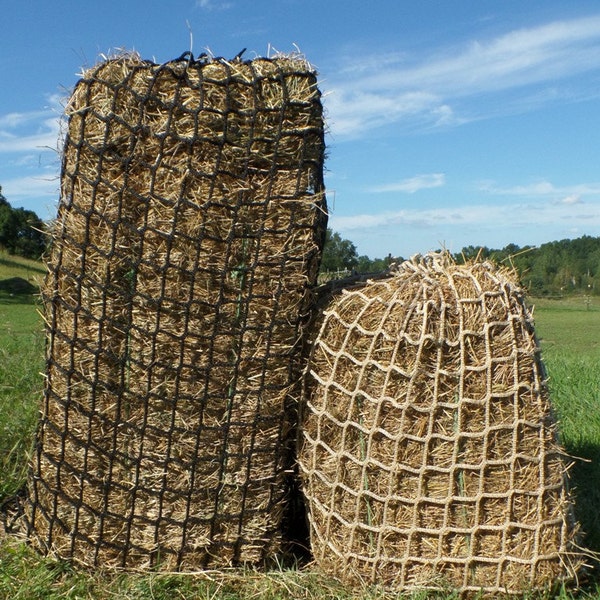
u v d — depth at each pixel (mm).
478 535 2967
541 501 2988
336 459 3107
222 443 3145
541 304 34500
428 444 2934
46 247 3273
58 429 3195
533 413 2979
